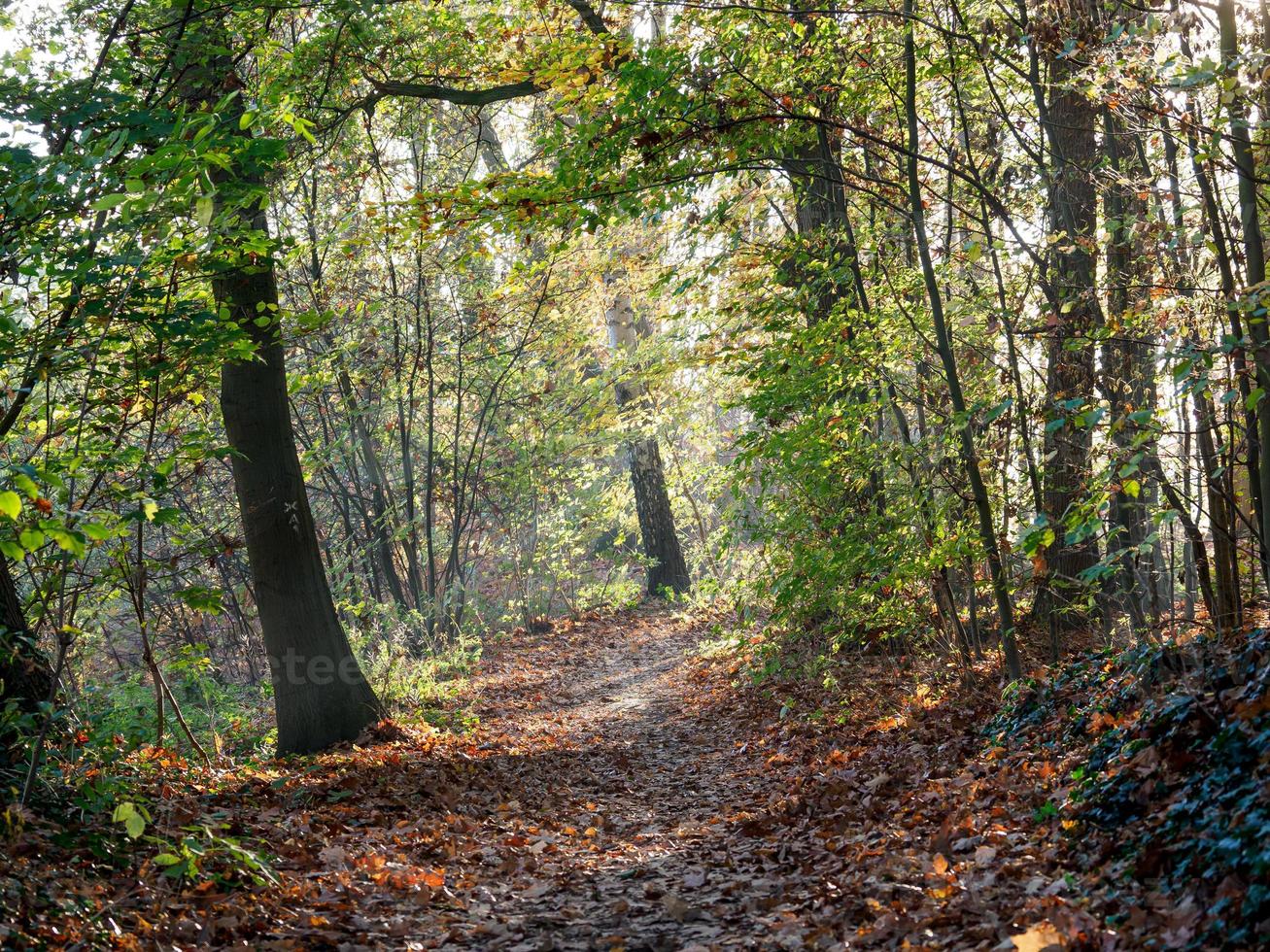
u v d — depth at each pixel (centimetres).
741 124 911
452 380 2198
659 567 2822
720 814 812
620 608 2728
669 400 2250
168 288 713
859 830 643
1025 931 396
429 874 595
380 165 1755
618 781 998
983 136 1177
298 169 1422
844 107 1009
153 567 834
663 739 1245
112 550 778
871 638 1220
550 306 2075
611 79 898
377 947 467
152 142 776
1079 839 486
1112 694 654
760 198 1378
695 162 924
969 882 472
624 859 669
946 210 1191
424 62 1339
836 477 1055
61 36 1046
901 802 687
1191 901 371
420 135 1866
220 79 977
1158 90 702
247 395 1098
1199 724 481
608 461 3131
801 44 951
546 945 475
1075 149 1052
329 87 1278
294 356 1872
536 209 894
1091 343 786
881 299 1066
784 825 712
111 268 662
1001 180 1143
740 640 1227
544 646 2247
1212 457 767
